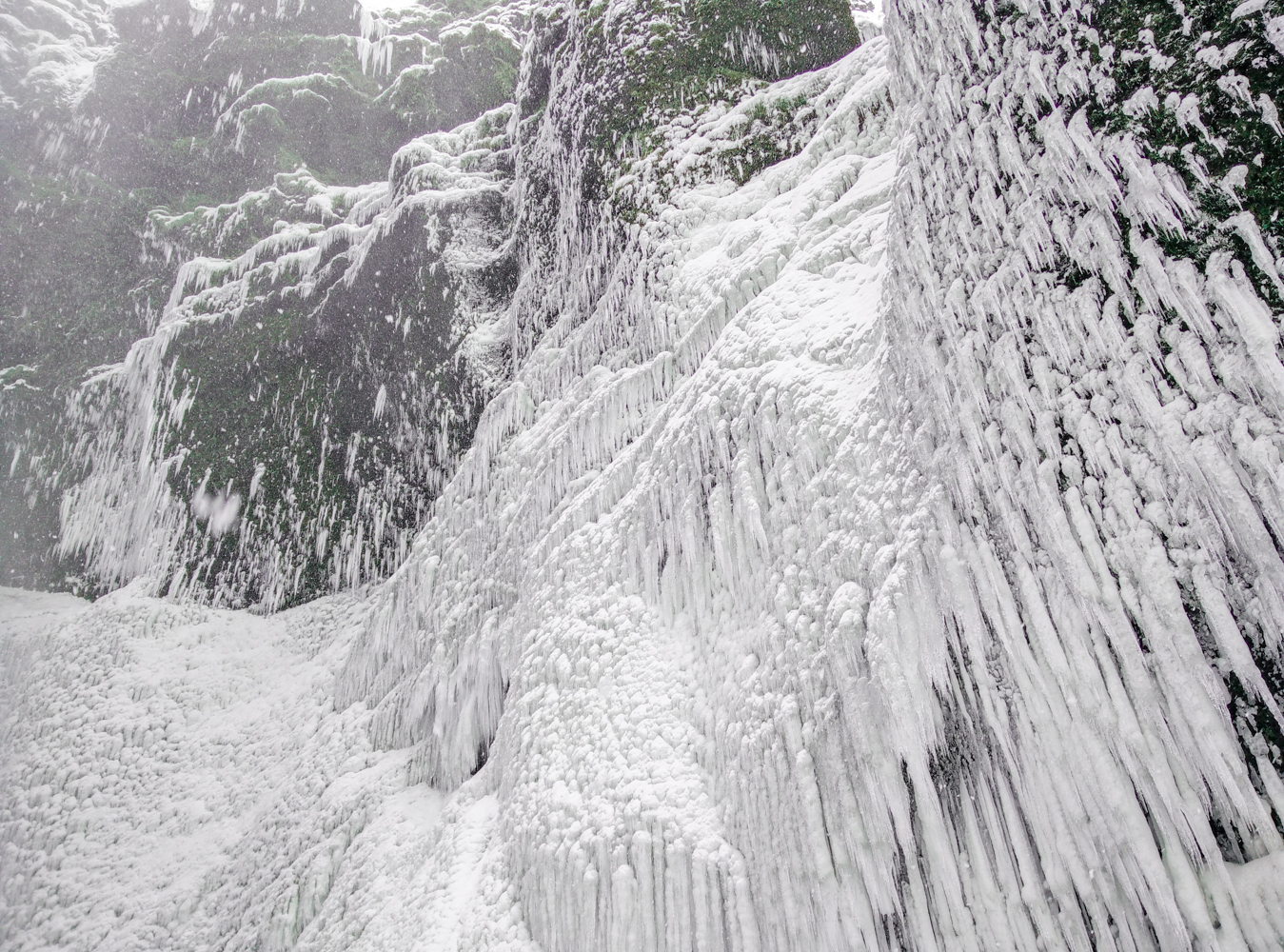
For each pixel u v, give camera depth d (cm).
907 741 373
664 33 962
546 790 547
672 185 891
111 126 2048
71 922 995
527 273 1206
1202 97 300
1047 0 358
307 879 754
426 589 958
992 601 362
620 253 926
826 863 390
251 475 1475
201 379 1497
